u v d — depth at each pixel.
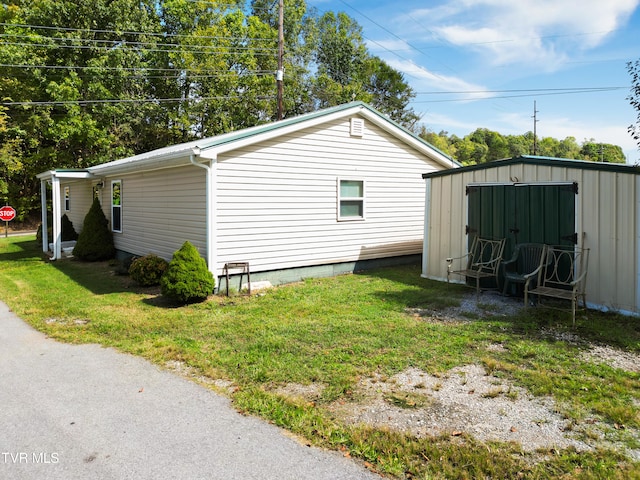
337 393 3.65
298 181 8.70
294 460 2.71
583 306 6.34
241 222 7.87
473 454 2.72
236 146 7.54
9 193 23.36
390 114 35.09
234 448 2.85
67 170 12.16
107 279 9.14
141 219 10.25
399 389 3.73
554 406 3.38
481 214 7.83
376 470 2.60
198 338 5.17
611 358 4.39
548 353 4.51
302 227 8.84
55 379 4.02
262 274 8.28
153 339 5.16
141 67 22.52
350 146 9.59
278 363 4.30
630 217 5.91
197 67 23.61
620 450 2.77
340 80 32.22
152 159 8.12
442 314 6.16
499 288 7.39
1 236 20.34
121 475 2.56
